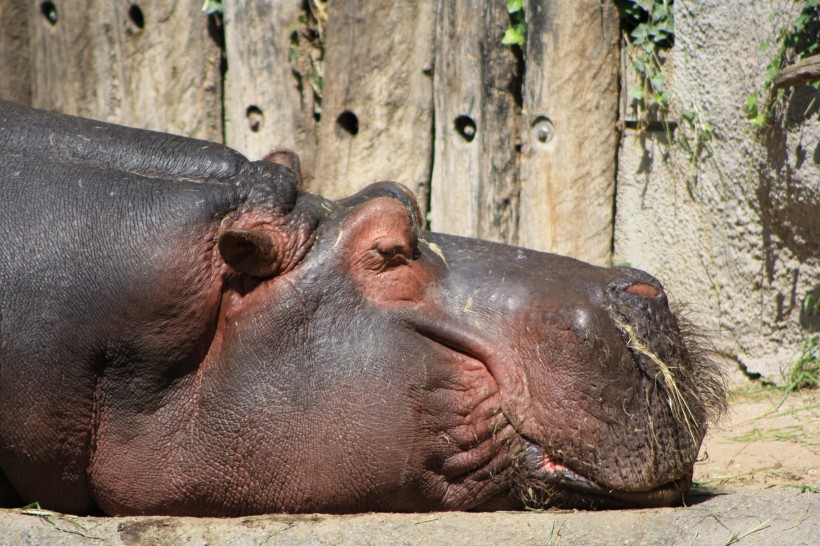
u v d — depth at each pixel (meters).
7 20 29.11
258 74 24.64
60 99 28.59
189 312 11.95
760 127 18.38
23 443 12.04
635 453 11.48
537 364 11.73
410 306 12.05
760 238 19.09
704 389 12.32
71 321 11.89
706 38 19.61
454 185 22.75
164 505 12.13
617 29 21.09
